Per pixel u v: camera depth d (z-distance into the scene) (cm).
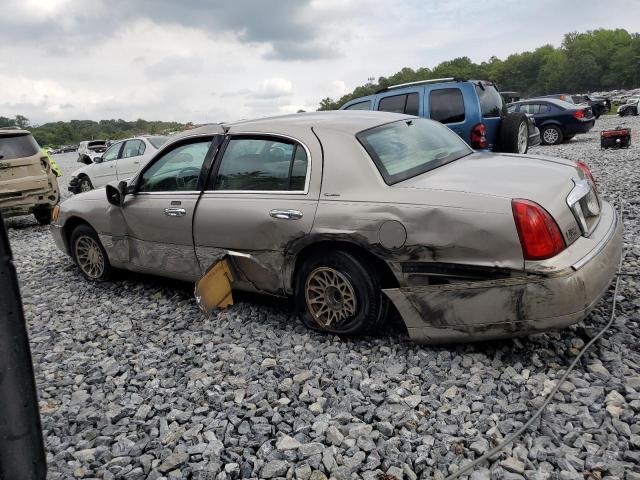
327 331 380
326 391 313
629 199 728
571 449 244
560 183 332
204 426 295
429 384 311
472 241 305
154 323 454
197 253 444
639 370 301
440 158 394
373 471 245
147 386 346
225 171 427
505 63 18025
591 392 284
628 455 236
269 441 274
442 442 258
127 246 516
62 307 523
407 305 329
